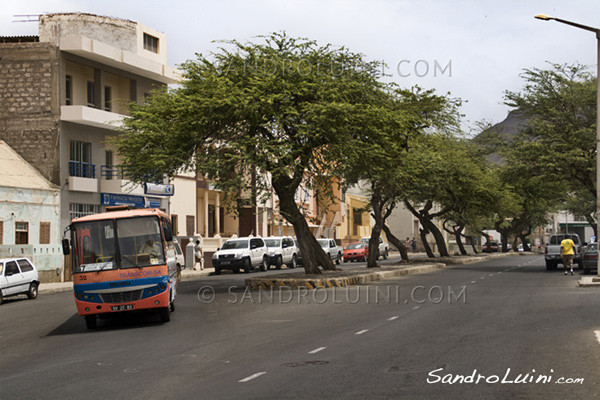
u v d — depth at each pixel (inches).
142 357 508.1
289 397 348.5
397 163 1419.8
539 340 513.7
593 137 1545.3
